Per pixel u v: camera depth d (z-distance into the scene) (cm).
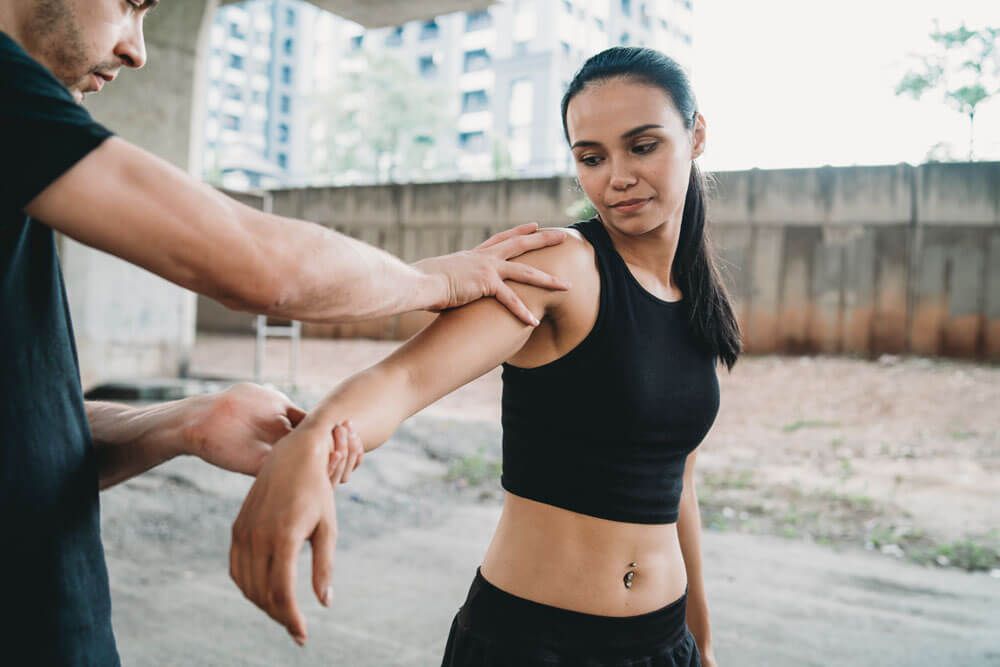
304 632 72
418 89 4316
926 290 1198
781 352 1273
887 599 396
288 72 7819
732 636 343
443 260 99
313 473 77
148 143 786
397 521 500
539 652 114
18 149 65
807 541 502
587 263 118
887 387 1044
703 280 131
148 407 104
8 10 76
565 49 5856
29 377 78
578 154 122
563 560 117
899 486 652
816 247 1255
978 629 358
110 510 457
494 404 1033
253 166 6144
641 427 118
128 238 68
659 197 118
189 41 812
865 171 1225
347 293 80
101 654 86
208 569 381
